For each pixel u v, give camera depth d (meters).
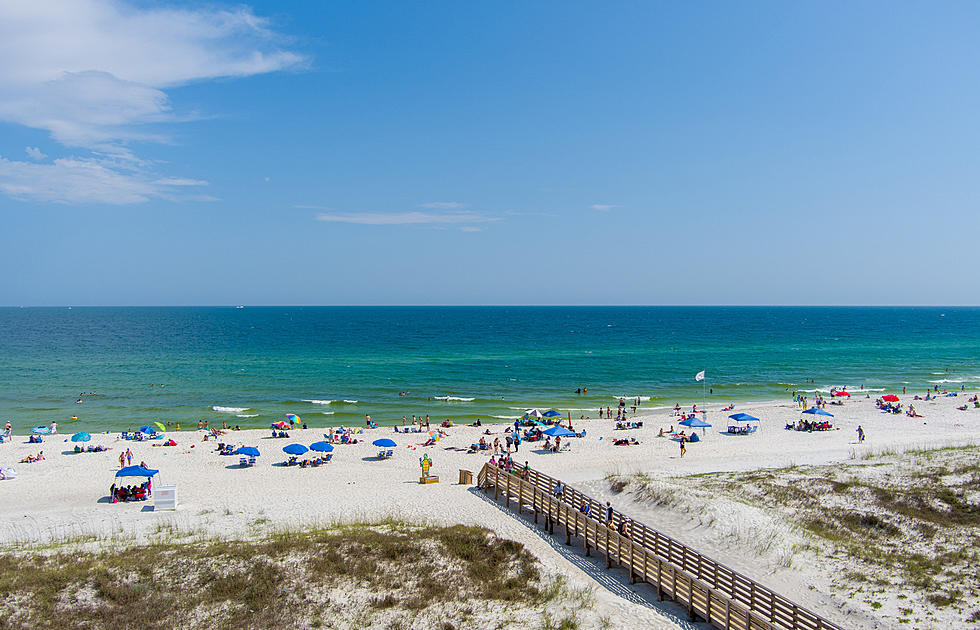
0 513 29.30
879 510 23.92
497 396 70.06
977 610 16.41
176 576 18.56
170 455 42.47
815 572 19.61
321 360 106.81
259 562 19.31
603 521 23.50
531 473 30.16
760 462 37.94
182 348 131.38
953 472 27.17
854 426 52.16
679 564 19.48
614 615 17.30
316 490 33.59
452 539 21.91
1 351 122.88
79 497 32.38
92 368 93.81
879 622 16.33
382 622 16.53
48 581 17.92
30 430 52.09
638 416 58.12
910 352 123.25
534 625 16.44
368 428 51.91
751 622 15.60
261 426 54.12
